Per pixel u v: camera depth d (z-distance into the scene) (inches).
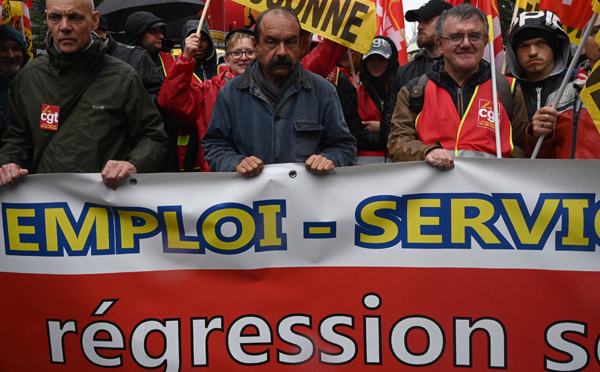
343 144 126.0
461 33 129.6
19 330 122.0
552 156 141.4
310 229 115.3
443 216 112.5
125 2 298.8
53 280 120.4
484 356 111.7
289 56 121.0
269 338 116.5
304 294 115.6
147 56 165.9
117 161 118.6
